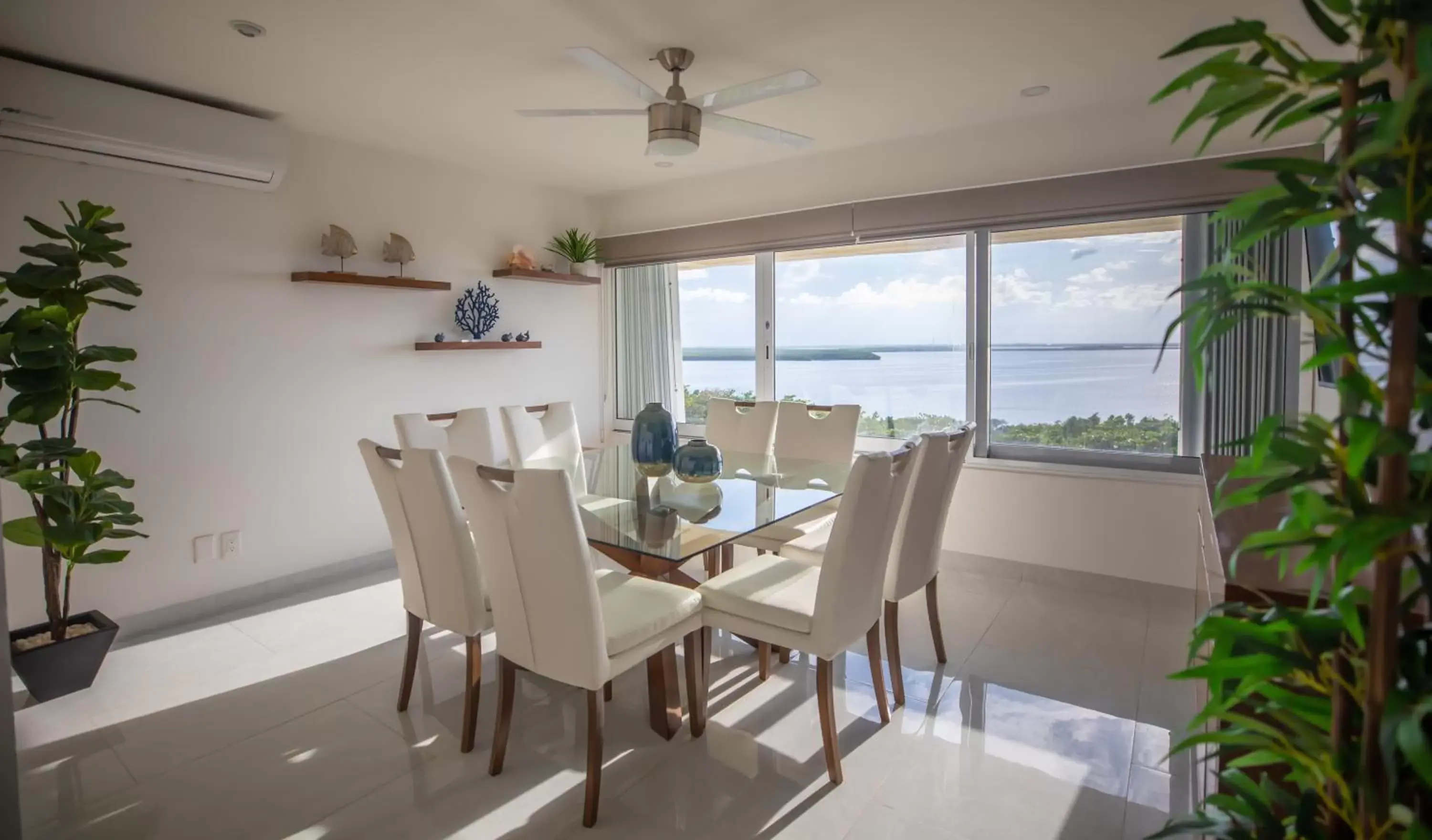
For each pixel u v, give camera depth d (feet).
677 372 17.54
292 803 6.87
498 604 7.18
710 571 10.70
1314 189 2.62
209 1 7.68
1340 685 2.68
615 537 7.84
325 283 12.69
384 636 10.77
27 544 8.55
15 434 9.76
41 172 9.69
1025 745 7.80
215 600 11.62
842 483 10.20
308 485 12.78
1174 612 11.37
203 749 7.76
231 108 11.09
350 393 13.33
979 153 12.53
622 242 17.52
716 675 9.61
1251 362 10.93
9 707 5.05
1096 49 9.00
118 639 10.59
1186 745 3.15
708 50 8.96
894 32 8.46
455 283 14.96
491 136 12.66
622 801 6.91
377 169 13.48
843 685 9.24
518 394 16.40
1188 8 7.90
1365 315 2.59
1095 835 6.38
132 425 10.69
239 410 11.82
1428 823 2.48
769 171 14.94
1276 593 4.10
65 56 9.12
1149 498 11.74
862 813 6.70
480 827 6.55
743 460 12.19
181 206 11.01
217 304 11.48
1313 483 3.37
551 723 8.35
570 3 7.73
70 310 8.73
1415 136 2.29
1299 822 2.77
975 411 13.44
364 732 8.13
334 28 8.32
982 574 13.29
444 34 8.50
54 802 6.86
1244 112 2.72
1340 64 2.45
